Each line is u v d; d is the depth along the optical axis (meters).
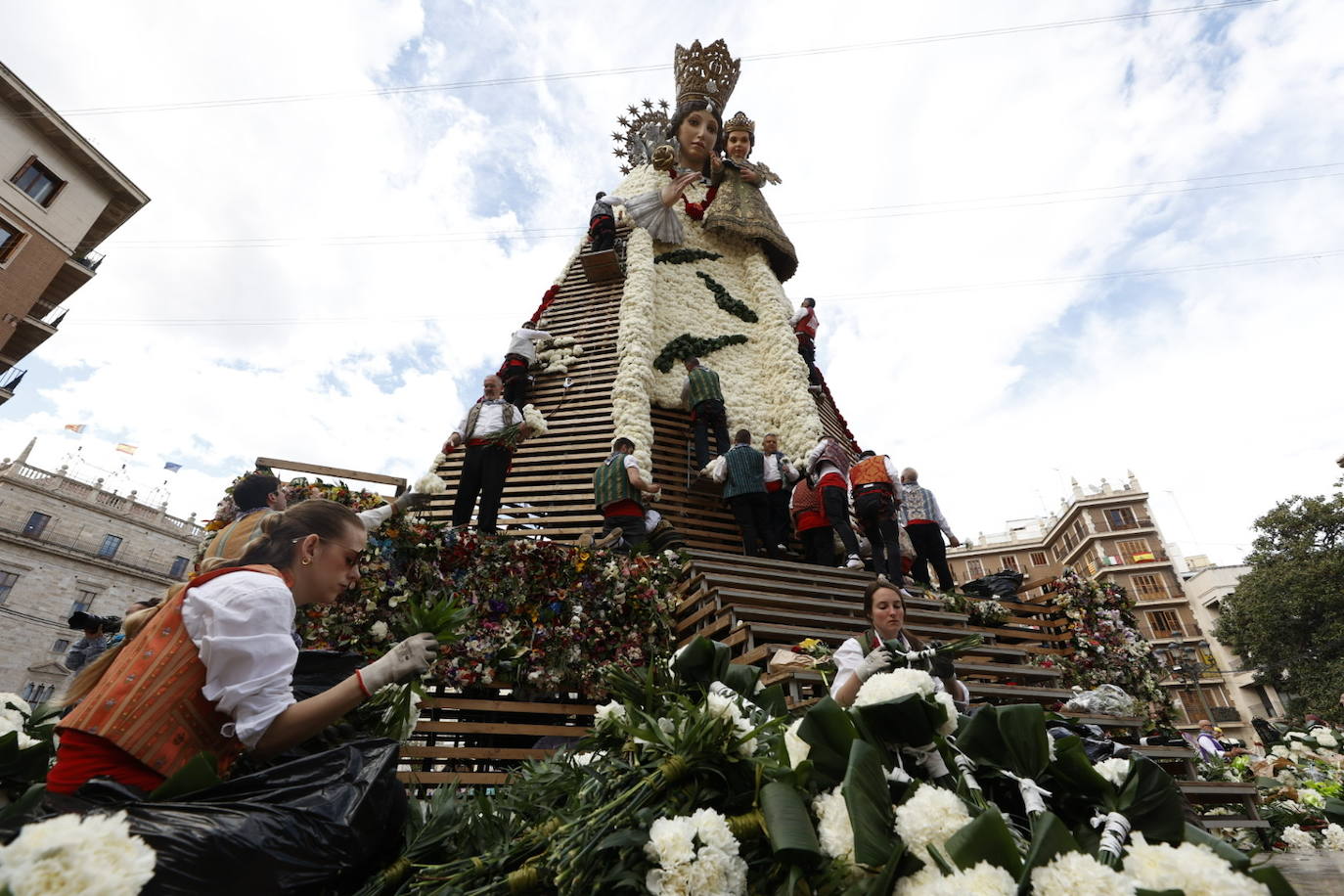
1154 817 1.54
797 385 12.38
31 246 20.20
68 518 32.03
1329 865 3.29
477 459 6.89
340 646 4.54
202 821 1.50
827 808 1.55
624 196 16.78
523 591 5.21
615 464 7.23
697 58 18.20
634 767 1.78
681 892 1.41
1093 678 7.18
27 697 28.59
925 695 1.75
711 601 5.54
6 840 1.34
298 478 5.16
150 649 1.73
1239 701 37.91
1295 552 26.52
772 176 16.66
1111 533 45.56
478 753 4.56
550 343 12.62
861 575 7.07
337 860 1.66
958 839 1.29
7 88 19.09
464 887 1.70
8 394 21.80
